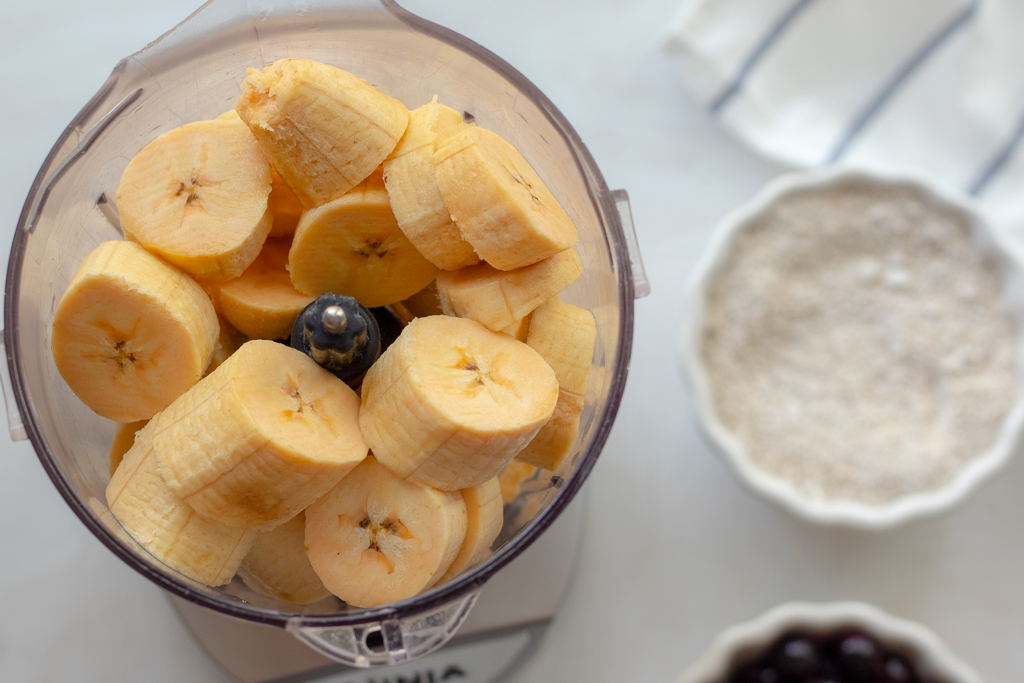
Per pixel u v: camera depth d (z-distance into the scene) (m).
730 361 0.49
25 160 0.47
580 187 0.37
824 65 0.49
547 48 0.49
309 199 0.35
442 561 0.34
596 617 0.46
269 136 0.34
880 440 0.48
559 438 0.36
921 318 0.49
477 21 0.49
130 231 0.35
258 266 0.37
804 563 0.47
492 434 0.33
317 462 0.33
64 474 0.34
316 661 0.43
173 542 0.34
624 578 0.47
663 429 0.48
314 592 0.37
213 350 0.36
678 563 0.47
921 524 0.47
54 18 0.47
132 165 0.35
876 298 0.50
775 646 0.43
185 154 0.35
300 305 0.36
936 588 0.47
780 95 0.50
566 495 0.34
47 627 0.45
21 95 0.47
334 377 0.35
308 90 0.33
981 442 0.47
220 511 0.34
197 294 0.35
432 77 0.38
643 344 0.48
